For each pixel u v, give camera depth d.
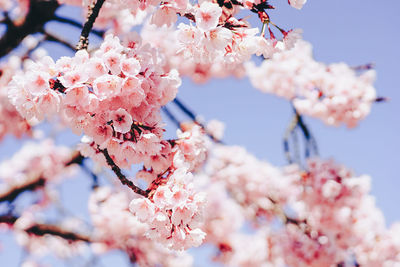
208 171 8.16
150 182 2.40
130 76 2.02
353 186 5.72
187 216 2.11
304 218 6.20
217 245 7.79
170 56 6.77
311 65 7.32
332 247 5.92
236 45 2.33
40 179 6.31
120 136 2.15
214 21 2.16
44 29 4.54
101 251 7.23
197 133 2.47
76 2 4.87
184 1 2.26
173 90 2.31
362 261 6.34
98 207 6.78
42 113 2.07
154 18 2.29
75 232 6.52
